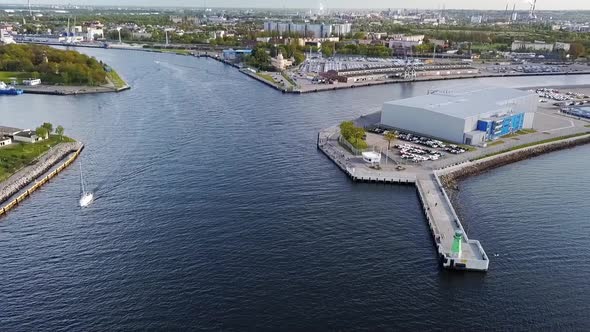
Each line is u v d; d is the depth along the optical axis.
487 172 164.50
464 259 103.25
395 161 166.62
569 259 108.88
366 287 97.06
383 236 117.81
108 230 116.75
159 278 97.94
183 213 126.44
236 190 142.38
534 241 116.62
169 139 191.00
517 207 135.75
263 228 119.50
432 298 94.44
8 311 87.50
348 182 151.88
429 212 128.50
